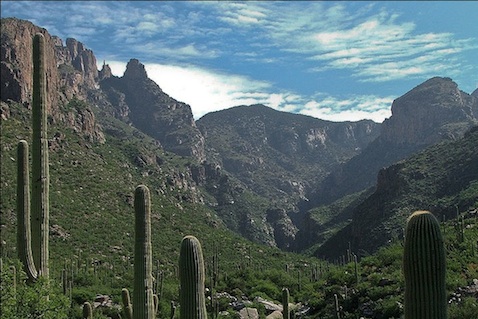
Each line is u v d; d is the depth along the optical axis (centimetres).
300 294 4572
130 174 10462
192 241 858
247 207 16412
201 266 853
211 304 3534
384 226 8381
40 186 1334
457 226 3966
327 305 3228
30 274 1321
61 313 1331
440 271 718
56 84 10588
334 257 10056
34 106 1345
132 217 7925
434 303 712
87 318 1564
